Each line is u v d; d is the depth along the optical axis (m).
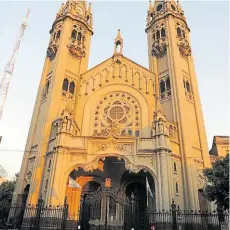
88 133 40.34
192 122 39.75
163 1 54.03
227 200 23.83
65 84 43.38
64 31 47.81
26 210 30.80
